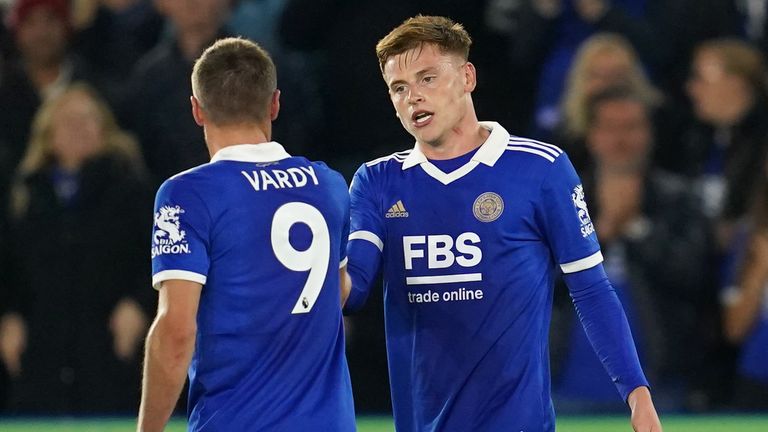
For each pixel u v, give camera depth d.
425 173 15.12
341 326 14.09
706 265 28.14
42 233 28.56
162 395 13.06
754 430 25.05
